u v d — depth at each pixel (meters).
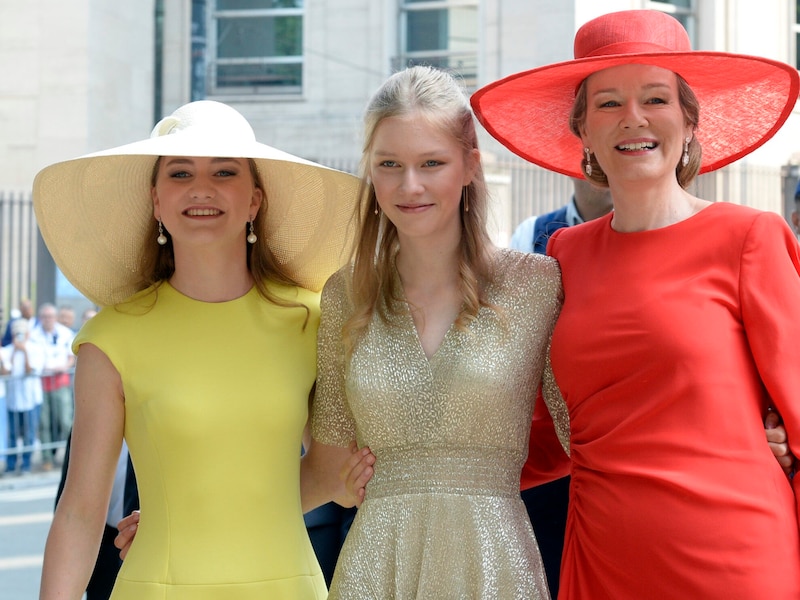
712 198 12.40
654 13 2.90
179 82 15.77
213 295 3.05
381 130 2.91
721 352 2.63
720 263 2.72
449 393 2.86
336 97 15.60
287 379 3.01
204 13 15.78
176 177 2.97
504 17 13.45
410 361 2.91
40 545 8.20
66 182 3.02
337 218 3.26
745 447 2.58
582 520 2.80
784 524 2.55
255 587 2.85
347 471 2.97
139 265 3.23
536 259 2.99
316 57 15.65
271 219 3.24
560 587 2.85
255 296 3.10
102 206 3.12
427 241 2.98
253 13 15.95
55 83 14.73
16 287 13.96
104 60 14.91
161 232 3.10
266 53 15.97
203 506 2.86
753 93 3.03
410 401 2.89
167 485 2.88
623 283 2.79
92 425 2.92
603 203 4.09
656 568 2.60
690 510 2.56
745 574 2.51
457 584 2.82
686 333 2.65
